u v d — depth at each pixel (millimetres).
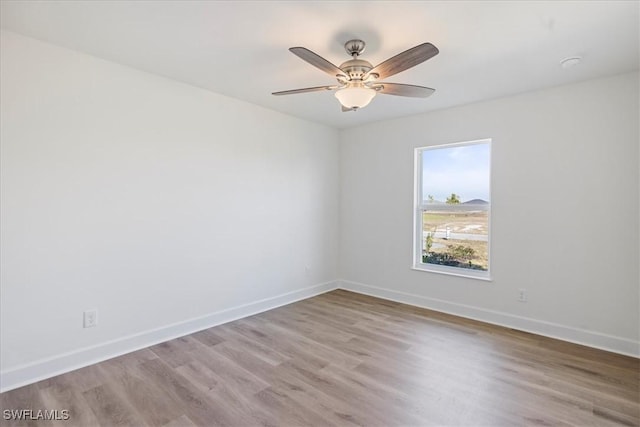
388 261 4289
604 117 2826
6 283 2182
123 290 2713
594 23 2012
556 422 1893
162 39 2260
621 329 2770
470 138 3562
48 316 2346
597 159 2863
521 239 3268
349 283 4719
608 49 2334
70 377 2334
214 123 3309
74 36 2227
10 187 2184
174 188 3018
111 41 2295
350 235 4699
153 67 2717
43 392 2150
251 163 3662
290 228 4125
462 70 2699
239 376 2369
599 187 2857
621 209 2764
